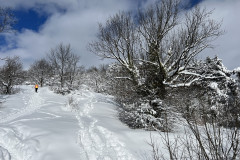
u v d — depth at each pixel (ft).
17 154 18.62
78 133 24.62
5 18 49.16
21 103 56.39
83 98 74.59
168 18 35.14
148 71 35.76
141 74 36.86
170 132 26.66
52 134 22.17
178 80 37.55
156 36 35.24
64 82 96.48
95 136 24.70
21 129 24.50
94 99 68.28
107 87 84.43
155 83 35.27
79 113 44.98
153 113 30.78
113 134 24.86
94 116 39.06
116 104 56.13
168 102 31.35
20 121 29.35
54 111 44.60
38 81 145.59
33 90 100.63
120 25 39.19
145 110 31.58
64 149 19.21
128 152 19.95
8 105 50.93
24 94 80.02
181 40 35.29
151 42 35.60
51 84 106.73
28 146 19.07
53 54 98.12
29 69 151.23
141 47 38.14
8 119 37.73
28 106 53.93
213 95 36.63
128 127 32.73
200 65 36.76
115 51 40.63
